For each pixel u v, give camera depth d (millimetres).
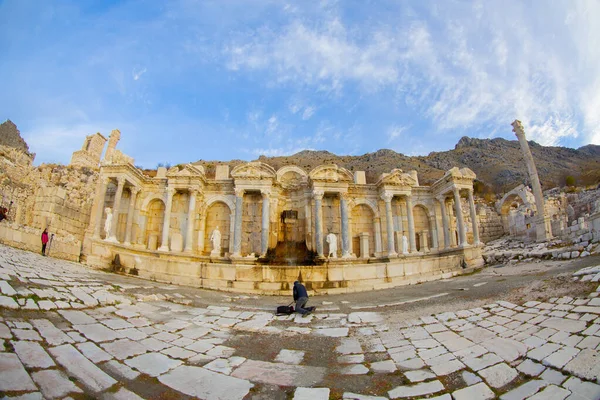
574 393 5758
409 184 34594
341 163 100938
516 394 5996
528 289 13352
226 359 8000
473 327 9867
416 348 8656
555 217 37406
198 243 32469
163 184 33562
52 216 25375
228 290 20047
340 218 34875
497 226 46281
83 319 9062
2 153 36625
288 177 36875
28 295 9359
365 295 18625
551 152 134500
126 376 6352
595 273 12531
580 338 7727
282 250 32688
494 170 107375
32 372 5512
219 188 34188
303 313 12883
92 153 48719
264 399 6055
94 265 22016
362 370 7438
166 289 17391
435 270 24891
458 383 6586
